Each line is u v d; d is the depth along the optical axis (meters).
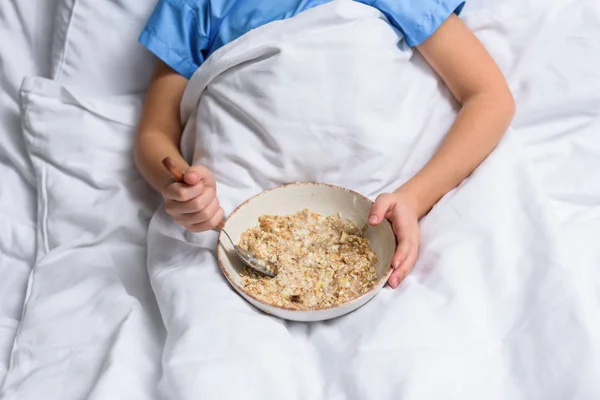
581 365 0.82
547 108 1.20
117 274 1.11
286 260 0.99
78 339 0.99
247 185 1.08
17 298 1.18
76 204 1.22
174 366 0.84
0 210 1.29
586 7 1.23
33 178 1.32
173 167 0.95
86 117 1.26
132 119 1.28
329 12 1.05
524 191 1.02
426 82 1.17
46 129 1.25
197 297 0.93
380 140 1.06
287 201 1.07
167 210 1.00
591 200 1.12
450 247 0.96
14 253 1.27
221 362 0.84
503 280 0.92
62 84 1.26
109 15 1.28
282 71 1.03
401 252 0.96
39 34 1.34
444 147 1.11
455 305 0.89
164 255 1.06
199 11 1.18
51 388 0.94
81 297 1.06
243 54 1.05
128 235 1.20
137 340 0.94
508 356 0.86
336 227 1.04
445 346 0.85
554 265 0.90
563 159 1.16
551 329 0.85
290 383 0.85
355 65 1.04
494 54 1.24
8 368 1.02
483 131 1.11
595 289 0.93
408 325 0.87
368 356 0.84
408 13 1.12
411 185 1.07
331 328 0.92
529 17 1.22
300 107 1.04
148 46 1.20
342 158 1.07
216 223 0.99
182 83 1.23
